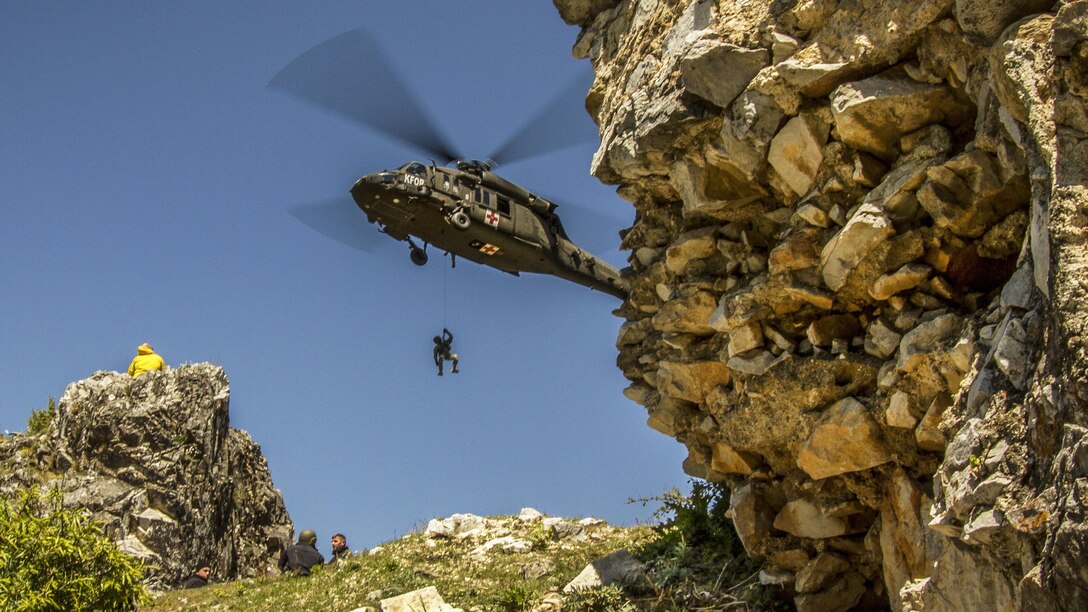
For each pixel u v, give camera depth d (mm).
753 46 10039
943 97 9109
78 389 28000
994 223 8961
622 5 13453
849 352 10094
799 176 10180
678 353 12273
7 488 25484
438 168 18422
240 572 27328
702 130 10781
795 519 11414
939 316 9133
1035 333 7309
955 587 8211
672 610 11938
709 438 12453
